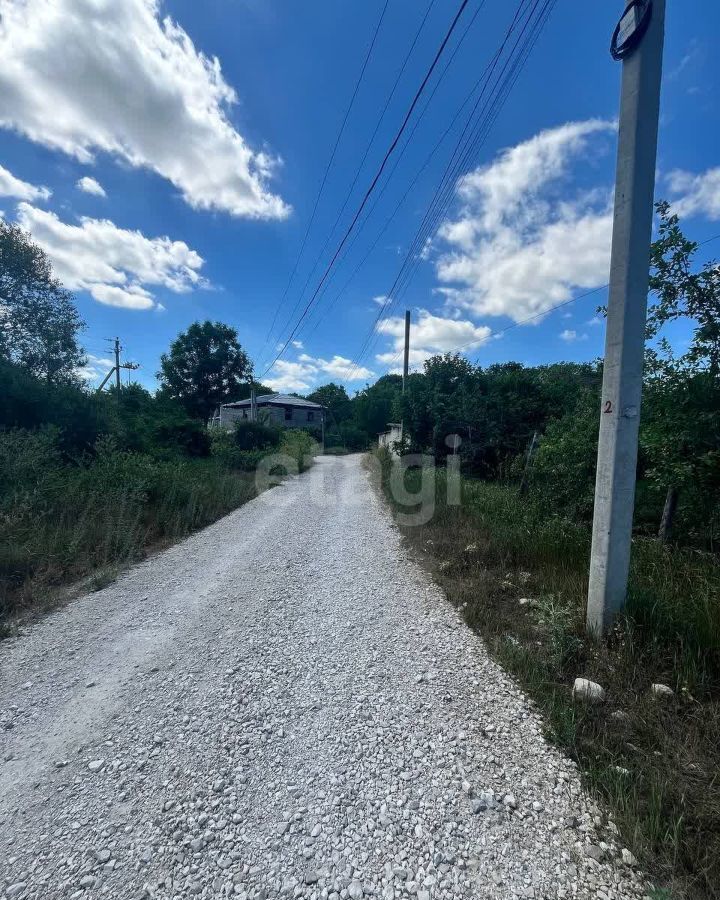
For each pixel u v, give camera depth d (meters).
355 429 34.56
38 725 2.38
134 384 28.05
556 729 2.12
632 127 2.65
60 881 1.50
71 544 5.05
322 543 6.12
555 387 13.05
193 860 1.56
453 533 5.79
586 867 1.47
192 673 2.84
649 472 4.50
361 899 1.40
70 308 15.12
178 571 5.00
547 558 4.35
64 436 10.41
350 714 2.37
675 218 4.01
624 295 2.72
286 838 1.64
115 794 1.89
